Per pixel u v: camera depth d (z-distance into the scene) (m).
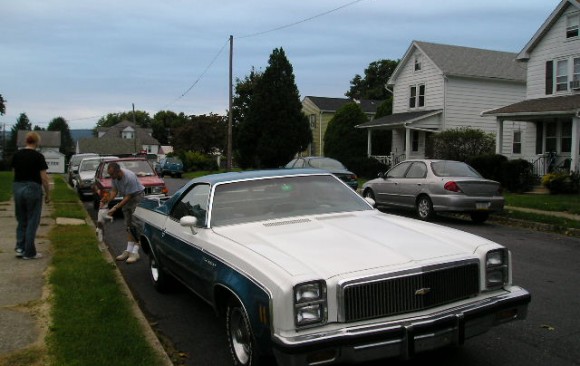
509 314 4.07
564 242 10.04
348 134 36.28
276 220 4.90
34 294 6.00
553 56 22.28
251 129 40.47
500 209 12.30
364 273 3.59
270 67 40.06
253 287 3.74
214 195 5.14
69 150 118.94
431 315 3.66
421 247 4.07
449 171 12.70
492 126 29.50
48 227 11.24
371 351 3.46
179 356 4.62
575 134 18.69
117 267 7.55
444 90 28.39
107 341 4.50
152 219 6.55
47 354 4.27
